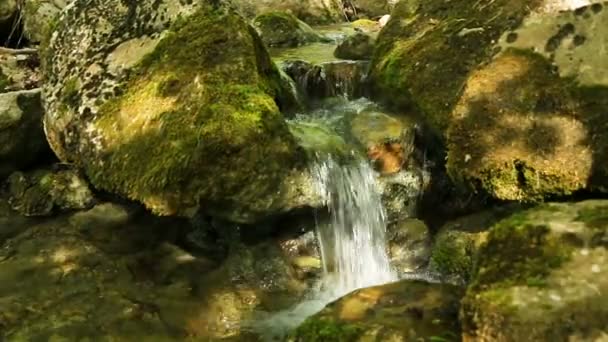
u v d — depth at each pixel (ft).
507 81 10.09
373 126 11.68
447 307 8.55
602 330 7.02
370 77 12.87
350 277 10.85
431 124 11.01
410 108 11.74
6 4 20.49
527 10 10.59
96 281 10.53
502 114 9.93
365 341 8.05
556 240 8.01
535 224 8.28
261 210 10.30
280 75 12.61
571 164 9.41
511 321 7.26
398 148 11.46
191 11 11.76
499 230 8.34
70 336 9.40
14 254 11.19
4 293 10.23
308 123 11.88
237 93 10.47
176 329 9.62
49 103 12.44
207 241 11.23
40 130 13.08
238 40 11.19
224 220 10.91
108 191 11.37
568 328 7.09
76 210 12.21
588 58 9.75
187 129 10.34
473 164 9.97
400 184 11.46
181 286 10.44
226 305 10.12
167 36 11.66
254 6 24.80
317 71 13.79
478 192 10.15
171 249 11.21
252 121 10.05
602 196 9.33
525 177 9.66
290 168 10.36
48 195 12.28
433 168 11.55
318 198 10.61
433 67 11.30
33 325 9.59
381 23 24.47
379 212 11.27
